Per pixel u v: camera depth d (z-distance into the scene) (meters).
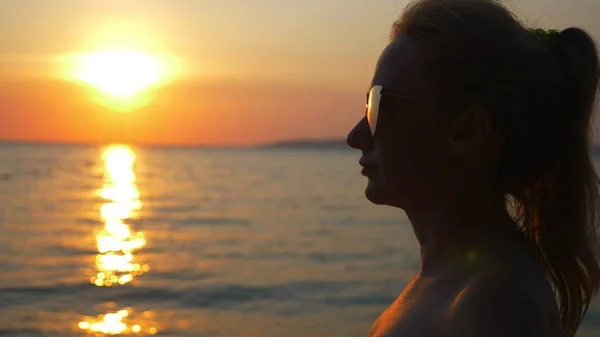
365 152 1.46
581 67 1.27
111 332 12.88
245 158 168.88
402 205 1.41
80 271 19.53
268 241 25.98
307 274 18.94
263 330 12.95
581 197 1.32
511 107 1.25
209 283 17.81
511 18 1.29
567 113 1.28
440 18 1.31
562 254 1.36
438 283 1.30
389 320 1.35
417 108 1.32
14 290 16.70
